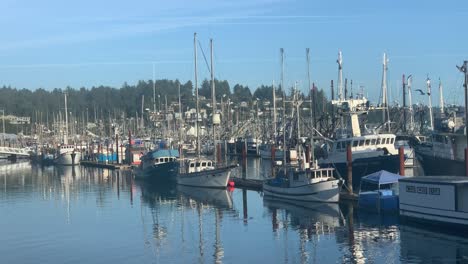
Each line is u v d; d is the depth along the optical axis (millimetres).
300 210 62969
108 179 111250
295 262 41312
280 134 124938
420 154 81250
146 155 107875
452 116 83250
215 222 57844
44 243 50156
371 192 58844
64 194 86562
